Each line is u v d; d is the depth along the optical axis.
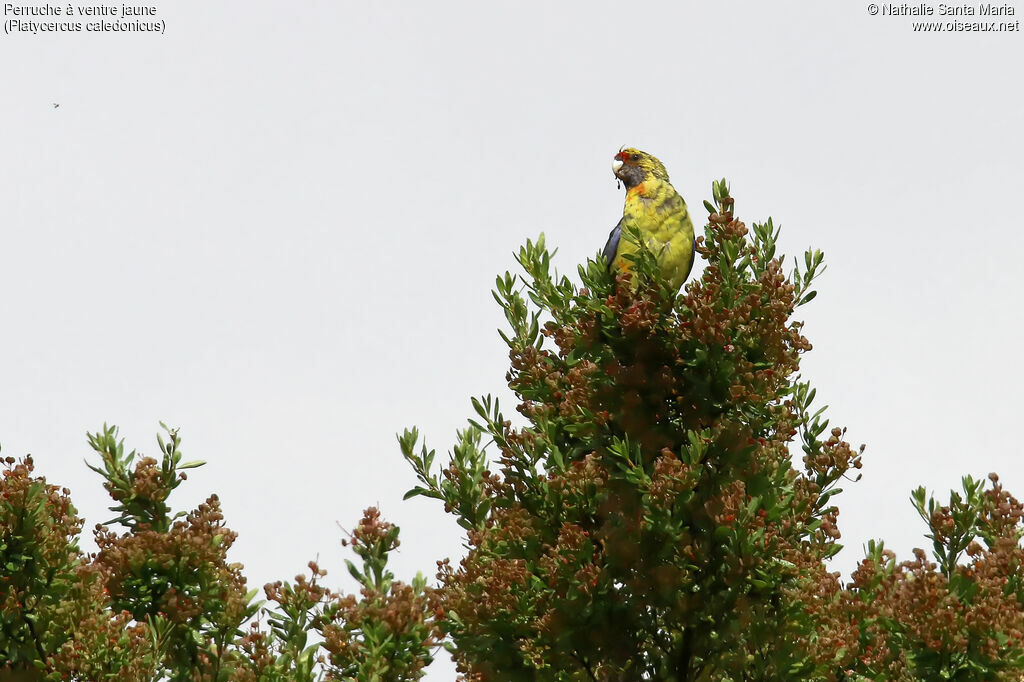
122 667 13.93
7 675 13.83
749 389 14.23
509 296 16.42
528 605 14.38
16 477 14.09
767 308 14.20
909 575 15.41
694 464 13.62
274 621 14.88
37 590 14.17
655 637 14.82
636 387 14.59
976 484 16.69
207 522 15.59
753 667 14.42
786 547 13.84
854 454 15.73
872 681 14.09
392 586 14.55
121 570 15.10
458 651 15.41
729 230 14.34
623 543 14.21
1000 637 13.86
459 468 15.99
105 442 16.09
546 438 15.28
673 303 14.55
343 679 14.34
